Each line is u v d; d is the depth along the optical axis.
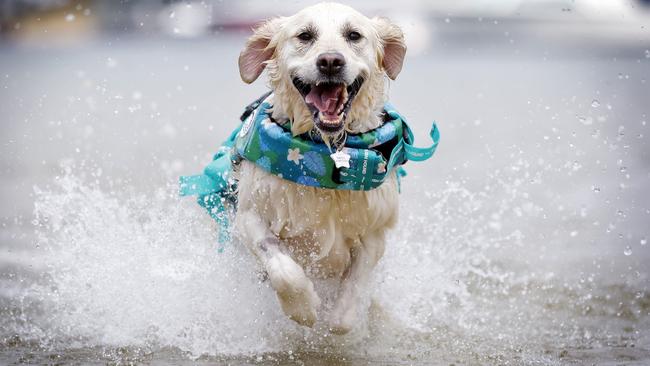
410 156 8.08
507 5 46.22
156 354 7.53
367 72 7.62
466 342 8.04
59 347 7.68
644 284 9.85
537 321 8.69
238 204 8.18
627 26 41.72
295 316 7.62
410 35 44.00
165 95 27.75
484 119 22.95
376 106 7.99
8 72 34.31
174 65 39.34
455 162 17.22
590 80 32.16
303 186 7.74
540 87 29.84
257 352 7.68
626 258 10.92
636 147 19.08
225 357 7.50
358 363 7.40
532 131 21.17
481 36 46.75
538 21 45.38
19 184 15.02
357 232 8.06
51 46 45.59
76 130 21.47
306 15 7.70
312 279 8.51
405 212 10.73
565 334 8.26
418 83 30.66
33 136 20.66
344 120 7.46
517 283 9.95
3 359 7.30
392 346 7.95
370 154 7.52
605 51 42.19
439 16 46.81
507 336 8.23
